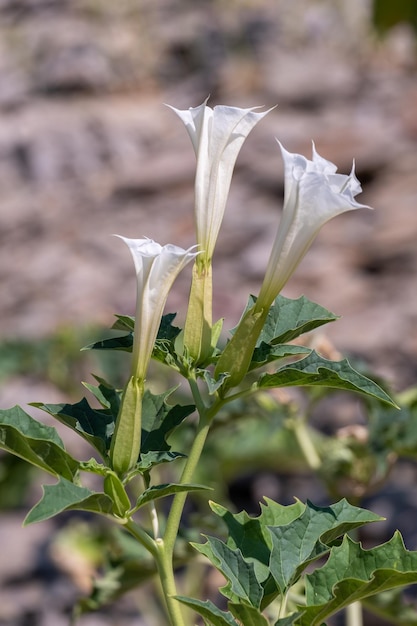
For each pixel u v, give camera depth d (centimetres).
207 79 1309
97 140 1197
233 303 790
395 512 558
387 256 827
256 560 185
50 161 1173
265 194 962
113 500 172
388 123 1038
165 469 409
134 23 1493
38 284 895
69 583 582
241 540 188
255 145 1025
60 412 183
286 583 174
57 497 153
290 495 602
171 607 175
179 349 349
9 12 1598
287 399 304
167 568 177
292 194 173
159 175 1059
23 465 519
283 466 447
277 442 421
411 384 638
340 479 290
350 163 971
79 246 962
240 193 968
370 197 945
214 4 1530
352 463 287
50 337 477
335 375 171
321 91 1112
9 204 1102
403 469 601
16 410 176
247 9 1498
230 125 183
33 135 1209
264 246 862
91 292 859
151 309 171
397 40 1248
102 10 1520
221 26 1438
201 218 187
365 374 290
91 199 1073
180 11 1523
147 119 1257
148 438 186
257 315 178
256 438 421
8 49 1480
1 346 475
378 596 265
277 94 1134
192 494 440
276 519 191
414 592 451
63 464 170
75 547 479
